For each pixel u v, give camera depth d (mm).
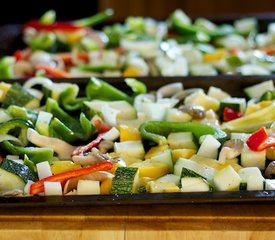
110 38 1280
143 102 956
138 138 895
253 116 915
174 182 811
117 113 942
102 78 1009
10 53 1290
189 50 1192
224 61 1159
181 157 850
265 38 1286
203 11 1630
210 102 959
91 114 945
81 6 1515
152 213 772
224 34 1292
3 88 981
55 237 761
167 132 895
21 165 828
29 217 774
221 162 836
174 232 757
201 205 778
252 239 750
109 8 1611
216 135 874
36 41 1261
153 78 1008
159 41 1245
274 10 1614
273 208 774
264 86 983
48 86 991
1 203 765
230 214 768
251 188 792
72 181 806
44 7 1505
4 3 1488
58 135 908
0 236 764
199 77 1002
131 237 757
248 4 1619
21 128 894
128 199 759
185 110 927
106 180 804
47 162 838
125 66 1154
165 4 1623
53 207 781
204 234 754
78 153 869
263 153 839
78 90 1000
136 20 1338
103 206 781
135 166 831
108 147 881
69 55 1224
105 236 758
